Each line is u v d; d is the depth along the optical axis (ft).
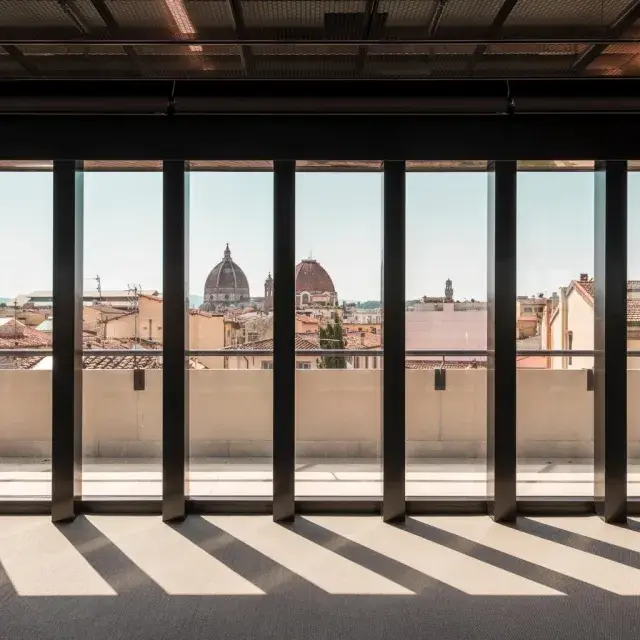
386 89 16.52
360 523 17.02
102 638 11.32
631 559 14.62
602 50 14.70
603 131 16.65
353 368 18.45
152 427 18.34
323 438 18.45
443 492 18.39
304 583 13.33
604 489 17.34
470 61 15.31
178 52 14.83
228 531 16.31
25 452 18.29
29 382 18.35
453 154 16.75
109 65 15.53
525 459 18.45
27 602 12.56
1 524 16.88
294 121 16.84
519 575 13.76
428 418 18.45
